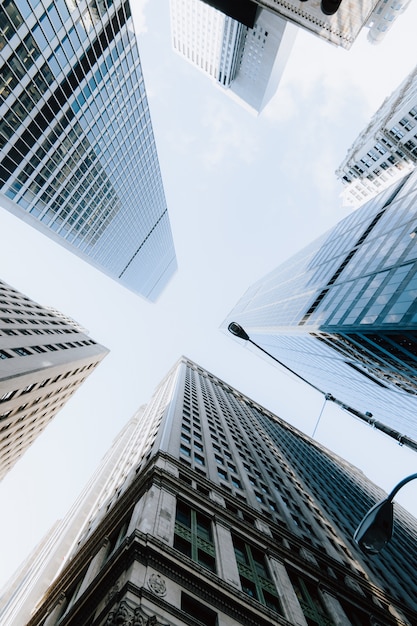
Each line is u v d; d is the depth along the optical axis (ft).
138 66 199.00
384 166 310.04
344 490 256.93
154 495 83.35
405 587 134.21
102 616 55.57
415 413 160.76
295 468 229.25
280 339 239.30
